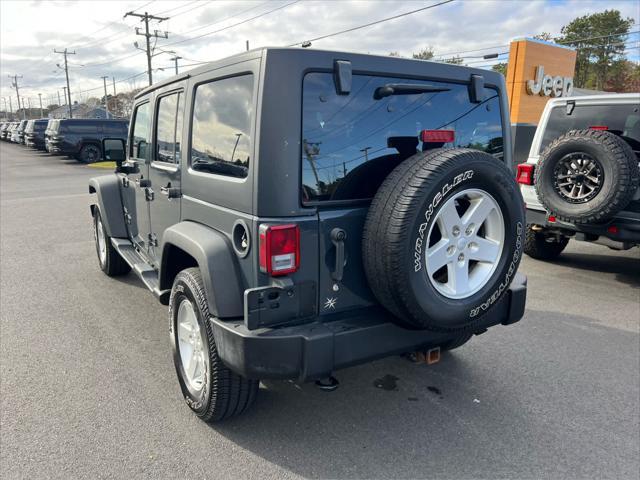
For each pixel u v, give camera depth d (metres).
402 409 3.31
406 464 2.76
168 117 3.69
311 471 2.70
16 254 7.23
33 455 2.79
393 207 2.40
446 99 2.96
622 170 5.18
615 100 6.04
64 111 100.50
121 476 2.63
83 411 3.22
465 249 2.67
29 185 15.97
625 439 2.99
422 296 2.48
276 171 2.42
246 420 3.16
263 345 2.44
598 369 3.88
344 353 2.56
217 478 2.63
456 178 2.46
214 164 2.93
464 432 3.06
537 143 6.69
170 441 2.93
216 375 2.81
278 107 2.40
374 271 2.51
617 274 6.50
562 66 19.39
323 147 2.53
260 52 2.44
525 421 3.18
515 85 17.92
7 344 4.21
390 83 2.73
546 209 5.89
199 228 2.99
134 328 4.56
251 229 2.51
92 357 3.98
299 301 2.53
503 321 3.16
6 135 50.16
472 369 3.88
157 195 3.96
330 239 2.56
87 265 6.66
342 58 2.55
